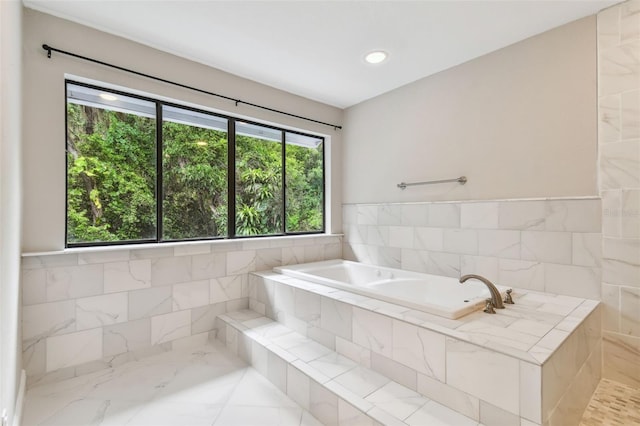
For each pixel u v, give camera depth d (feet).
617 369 6.08
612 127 6.12
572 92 6.60
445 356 4.64
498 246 7.61
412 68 8.65
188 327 8.07
